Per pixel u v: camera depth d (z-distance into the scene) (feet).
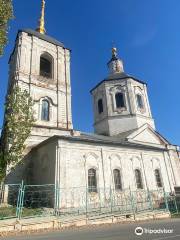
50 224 44.70
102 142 79.36
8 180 71.46
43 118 88.22
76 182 68.28
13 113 62.13
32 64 94.07
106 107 116.98
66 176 66.85
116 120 112.47
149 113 118.42
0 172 54.54
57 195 59.88
